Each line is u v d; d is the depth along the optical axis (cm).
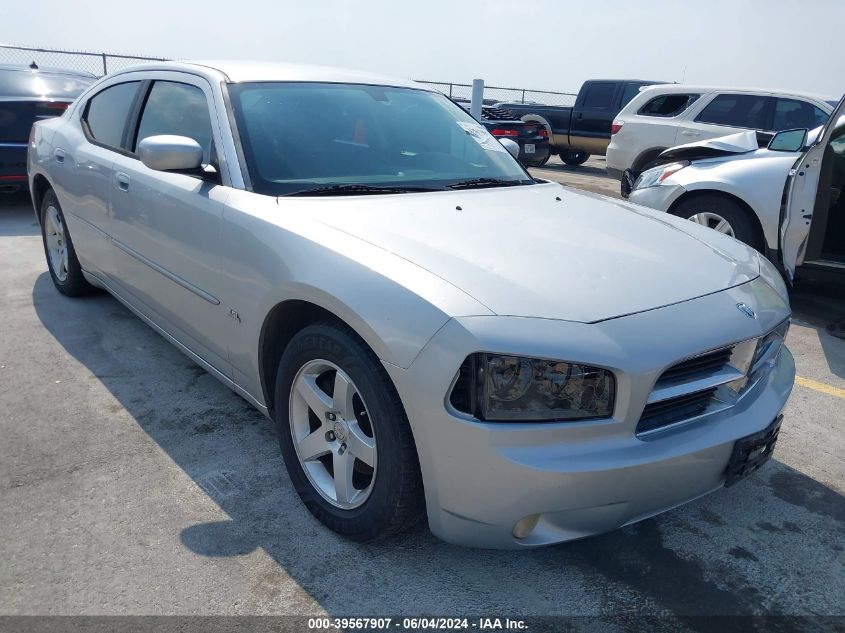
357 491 244
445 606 221
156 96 363
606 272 232
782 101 953
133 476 284
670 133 1018
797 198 483
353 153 313
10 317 457
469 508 205
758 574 242
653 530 264
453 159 340
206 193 292
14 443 306
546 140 1463
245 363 282
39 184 491
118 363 392
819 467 313
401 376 204
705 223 575
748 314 233
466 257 228
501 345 194
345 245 234
